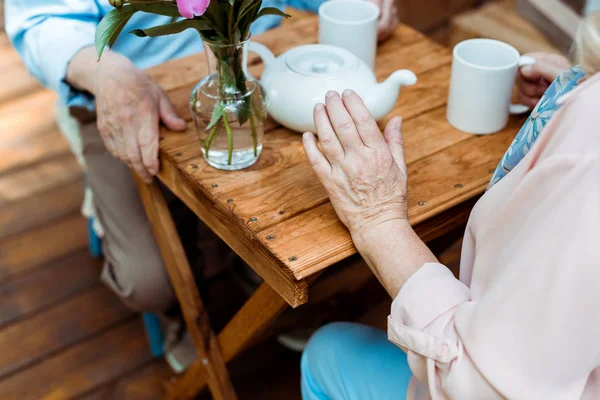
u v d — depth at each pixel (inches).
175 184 44.7
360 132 35.1
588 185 26.2
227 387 56.3
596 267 26.0
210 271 69.7
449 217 41.2
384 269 34.7
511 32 97.3
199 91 39.7
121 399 66.9
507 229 30.2
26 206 87.2
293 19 60.4
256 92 39.6
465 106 43.9
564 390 28.4
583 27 29.6
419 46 55.9
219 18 35.1
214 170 41.4
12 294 76.3
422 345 31.3
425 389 36.5
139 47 57.4
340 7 50.6
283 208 38.3
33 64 53.6
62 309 75.0
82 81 49.2
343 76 41.7
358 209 35.6
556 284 26.7
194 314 54.1
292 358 70.2
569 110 28.5
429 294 32.2
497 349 28.5
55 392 67.2
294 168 41.6
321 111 35.8
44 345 71.3
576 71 33.0
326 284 63.0
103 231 61.2
